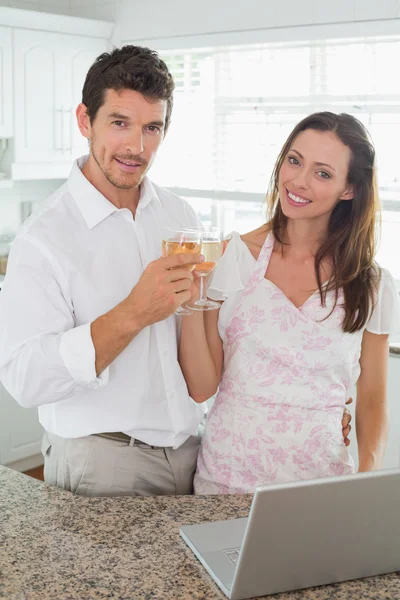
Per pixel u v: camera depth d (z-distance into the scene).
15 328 1.58
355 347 1.78
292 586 1.19
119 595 1.15
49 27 3.91
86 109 1.65
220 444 1.74
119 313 1.49
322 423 1.71
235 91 4.04
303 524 1.13
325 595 1.19
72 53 4.09
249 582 1.15
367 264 1.79
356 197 1.75
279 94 3.88
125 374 1.70
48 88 4.00
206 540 1.31
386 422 1.86
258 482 1.70
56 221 1.68
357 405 1.89
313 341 1.72
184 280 1.50
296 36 3.66
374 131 3.58
